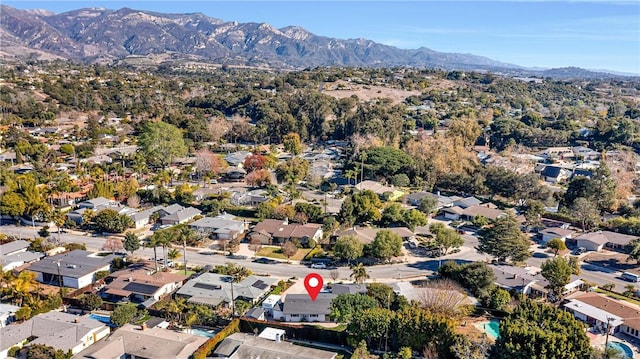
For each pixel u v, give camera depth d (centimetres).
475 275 7325
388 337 5944
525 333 5016
